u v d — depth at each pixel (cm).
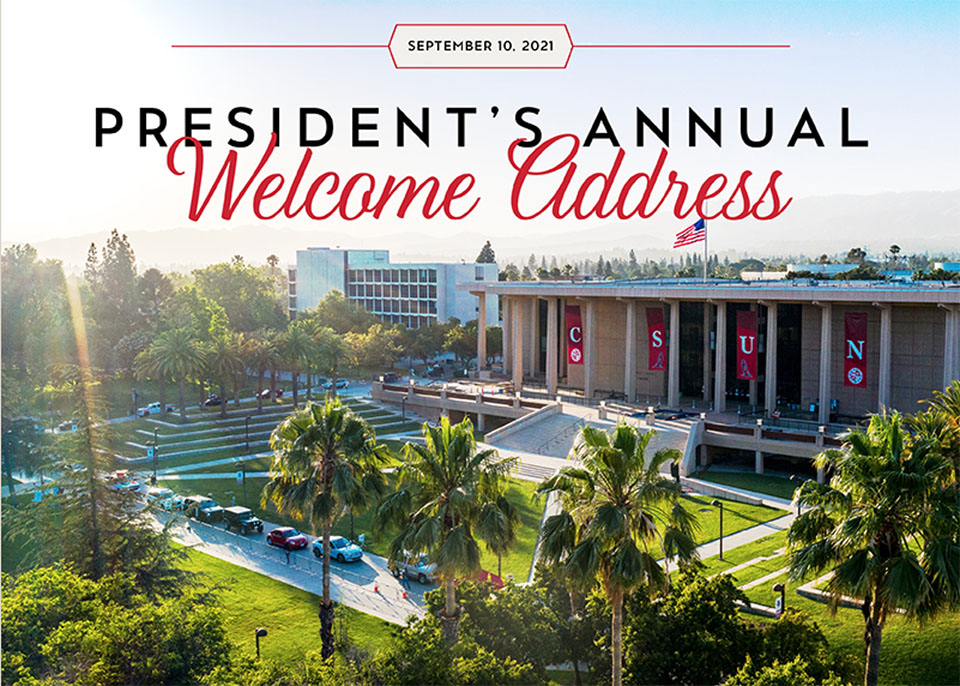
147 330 14100
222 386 10712
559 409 9581
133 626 3409
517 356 11469
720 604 3294
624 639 3256
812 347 9588
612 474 2817
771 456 8462
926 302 8012
